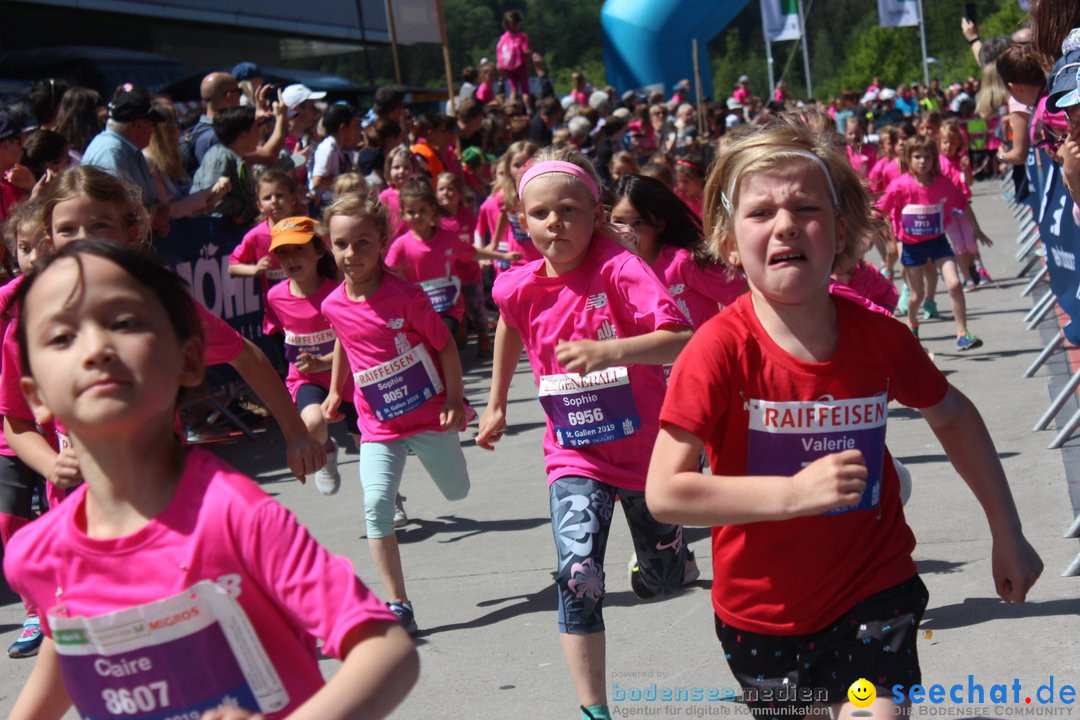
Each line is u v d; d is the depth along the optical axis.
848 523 2.63
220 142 9.61
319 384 6.54
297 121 11.73
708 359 2.60
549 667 4.42
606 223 4.08
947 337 10.69
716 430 2.67
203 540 1.82
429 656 4.65
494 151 15.88
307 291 6.86
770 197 2.57
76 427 1.79
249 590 1.84
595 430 3.96
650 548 4.15
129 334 1.77
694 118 22.36
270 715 1.88
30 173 7.48
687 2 30.23
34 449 3.74
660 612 4.86
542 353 4.07
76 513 1.91
